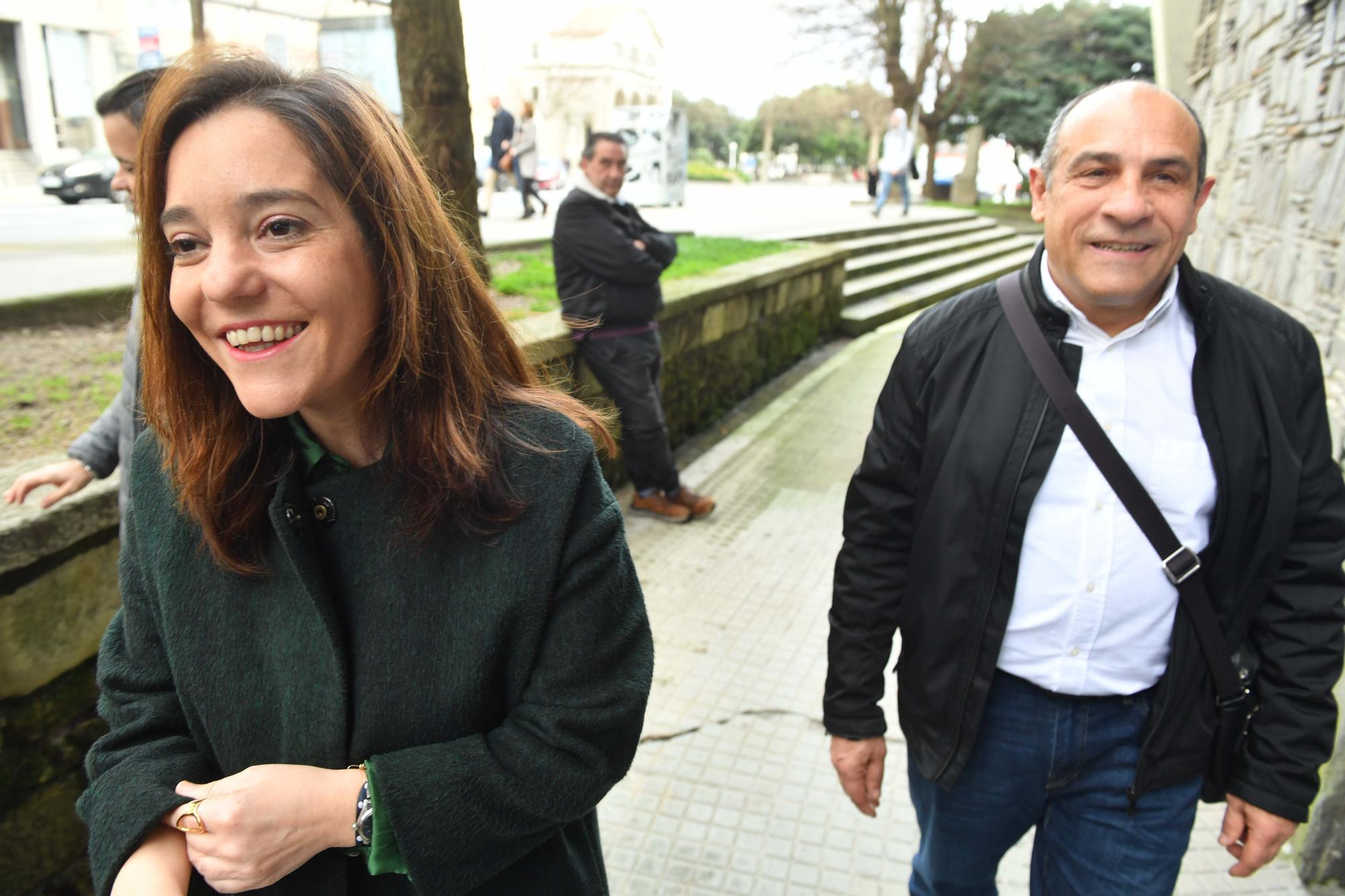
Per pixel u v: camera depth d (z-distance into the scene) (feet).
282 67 2.84
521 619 3.02
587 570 3.10
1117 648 4.61
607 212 12.39
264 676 3.11
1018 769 4.92
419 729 3.00
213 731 3.15
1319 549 4.48
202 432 3.01
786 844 7.64
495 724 3.21
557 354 11.91
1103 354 4.55
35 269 19.54
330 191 2.71
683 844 7.59
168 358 3.00
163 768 3.14
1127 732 4.71
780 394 21.65
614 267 12.21
